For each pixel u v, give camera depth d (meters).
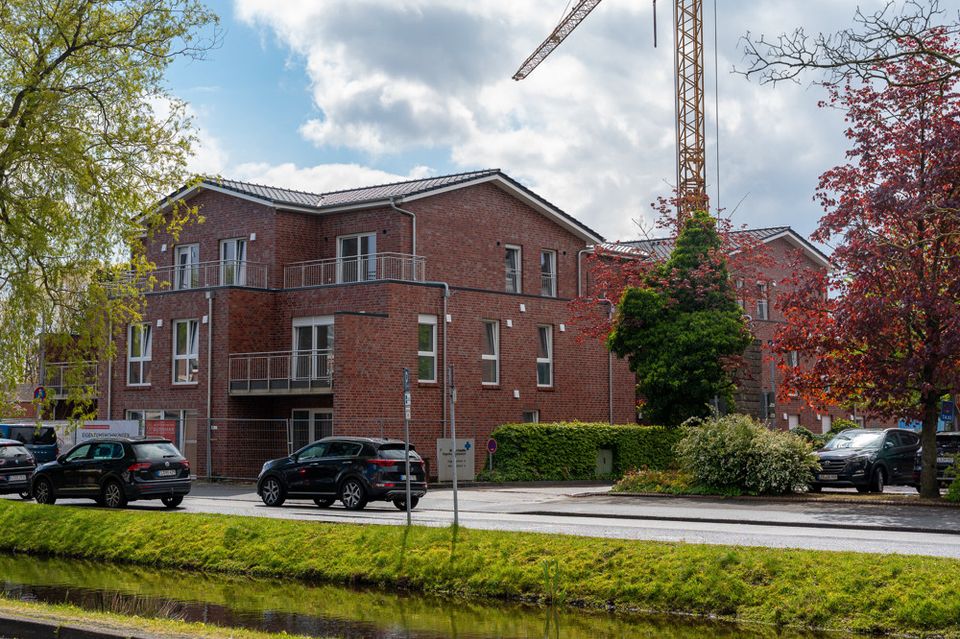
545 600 13.91
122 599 14.38
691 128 62.12
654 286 37.47
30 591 15.16
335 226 38.41
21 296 17.30
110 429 34.66
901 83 23.06
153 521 19.56
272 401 35.69
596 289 40.28
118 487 24.33
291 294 36.12
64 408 40.19
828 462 27.38
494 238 39.72
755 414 46.12
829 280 25.44
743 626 12.27
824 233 24.89
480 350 36.81
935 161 23.27
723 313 36.03
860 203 24.47
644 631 12.05
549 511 22.88
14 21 17.52
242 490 30.92
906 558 12.88
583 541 15.07
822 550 13.77
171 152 18.44
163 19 18.02
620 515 21.95
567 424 36.03
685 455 27.52
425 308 35.00
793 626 12.09
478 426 36.41
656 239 50.47
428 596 14.61
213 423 35.19
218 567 17.19
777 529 18.94
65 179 17.47
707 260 36.94
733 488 26.62
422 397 34.56
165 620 11.45
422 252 37.12
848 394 26.08
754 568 13.17
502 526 19.28
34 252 16.97
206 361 35.78
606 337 38.53
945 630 11.23
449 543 15.84
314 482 24.55
